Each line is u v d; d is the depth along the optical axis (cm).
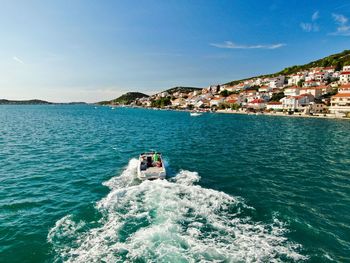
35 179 2411
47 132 6091
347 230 1488
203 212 1650
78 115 14638
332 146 4253
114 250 1241
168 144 4538
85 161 3159
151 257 1177
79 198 1938
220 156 3512
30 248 1282
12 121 9531
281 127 7356
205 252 1217
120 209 1684
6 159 3216
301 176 2580
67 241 1339
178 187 2053
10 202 1850
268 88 18962
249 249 1261
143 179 2234
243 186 2262
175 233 1376
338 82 15238
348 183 2369
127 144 4519
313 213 1714
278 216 1655
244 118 11594
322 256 1230
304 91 14700
